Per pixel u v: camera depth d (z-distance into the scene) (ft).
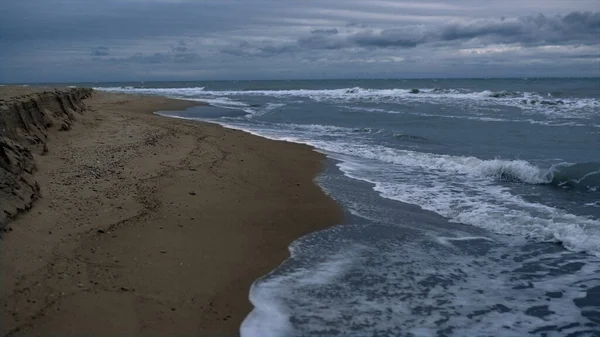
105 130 46.65
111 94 121.49
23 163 25.79
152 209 25.76
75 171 29.91
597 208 30.17
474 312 17.79
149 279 18.62
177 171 33.55
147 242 21.77
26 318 15.17
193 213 26.30
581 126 63.41
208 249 22.12
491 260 22.48
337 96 135.85
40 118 39.19
